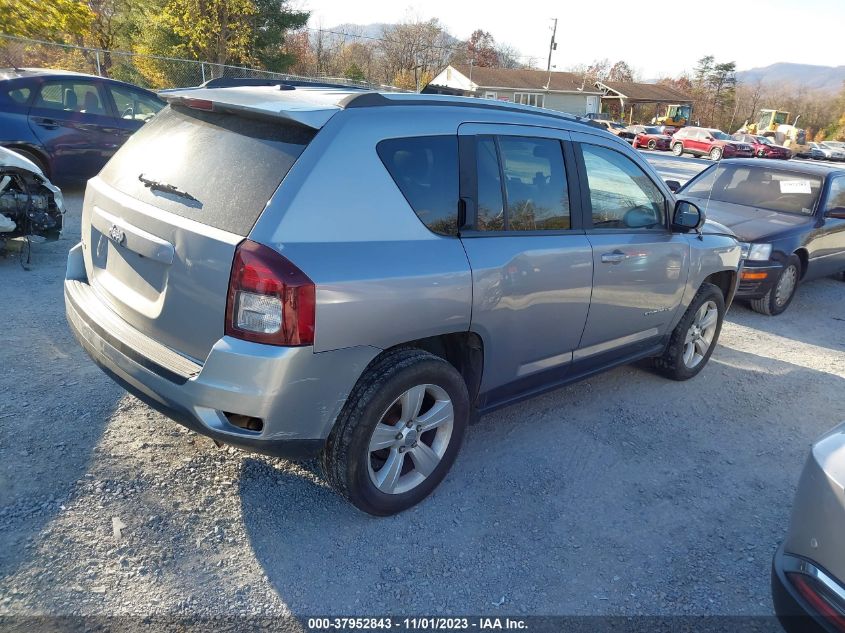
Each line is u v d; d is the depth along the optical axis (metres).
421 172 3.13
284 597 2.72
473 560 3.04
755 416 4.88
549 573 3.01
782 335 7.00
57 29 21.11
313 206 2.74
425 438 3.40
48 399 3.97
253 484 3.40
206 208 2.79
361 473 3.02
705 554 3.24
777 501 3.78
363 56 71.56
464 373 3.52
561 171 3.83
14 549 2.79
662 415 4.73
